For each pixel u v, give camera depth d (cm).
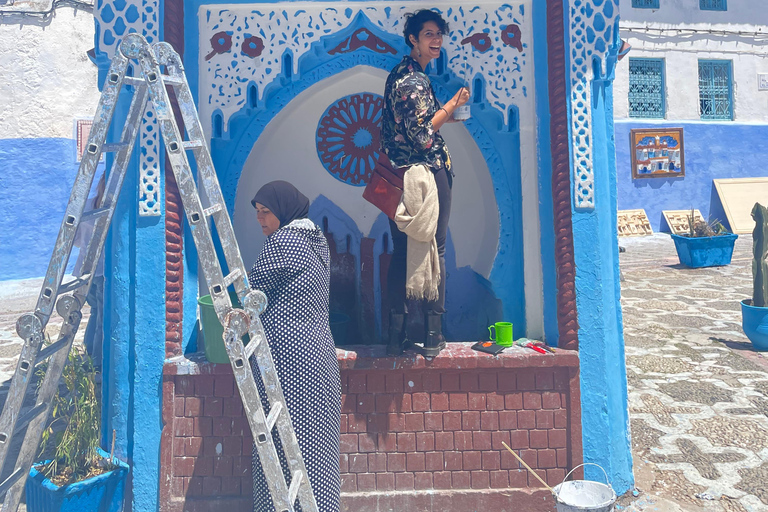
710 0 1409
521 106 360
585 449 344
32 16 963
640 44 1373
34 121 969
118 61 240
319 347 278
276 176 417
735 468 387
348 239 419
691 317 768
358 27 360
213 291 235
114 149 269
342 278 417
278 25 354
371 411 343
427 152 318
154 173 332
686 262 1120
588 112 340
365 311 413
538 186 356
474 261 415
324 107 413
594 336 344
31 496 325
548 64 350
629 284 986
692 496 356
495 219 381
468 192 414
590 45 339
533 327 365
